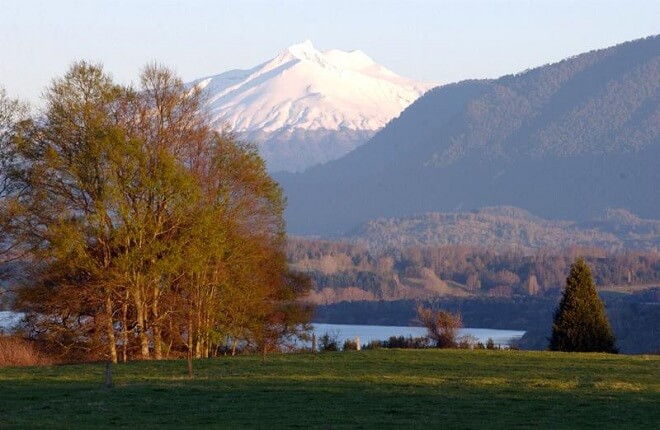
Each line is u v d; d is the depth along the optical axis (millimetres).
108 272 51938
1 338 53500
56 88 53625
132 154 51719
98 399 33750
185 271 53344
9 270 53469
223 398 33656
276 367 44281
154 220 52812
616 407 31531
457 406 31797
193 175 54188
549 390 35500
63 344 54094
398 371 42250
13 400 33812
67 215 52062
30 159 53406
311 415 30109
